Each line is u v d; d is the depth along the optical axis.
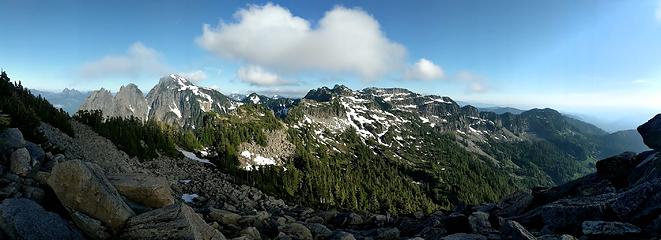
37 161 20.77
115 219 14.68
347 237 24.69
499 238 21.31
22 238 12.09
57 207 15.70
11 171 18.98
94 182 15.12
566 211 21.39
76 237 13.74
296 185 149.25
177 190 51.78
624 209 18.98
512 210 29.66
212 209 25.41
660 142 26.75
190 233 14.27
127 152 67.25
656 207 18.02
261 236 23.03
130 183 17.56
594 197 22.66
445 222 27.45
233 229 23.12
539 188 31.66
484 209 32.75
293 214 43.09
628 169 27.64
